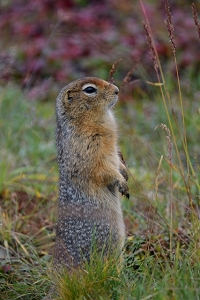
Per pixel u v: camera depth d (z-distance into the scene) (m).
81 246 10.02
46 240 12.02
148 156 13.44
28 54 21.27
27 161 14.83
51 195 13.35
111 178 10.22
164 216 11.32
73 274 9.27
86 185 10.16
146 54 20.19
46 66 21.03
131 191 12.45
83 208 10.13
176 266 8.77
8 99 17.67
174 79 19.36
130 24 21.80
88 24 22.67
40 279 10.15
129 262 10.08
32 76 20.59
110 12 23.52
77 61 21.17
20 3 24.67
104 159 10.31
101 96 10.56
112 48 21.23
